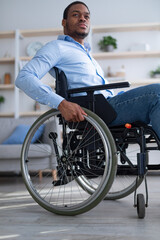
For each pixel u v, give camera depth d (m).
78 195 1.96
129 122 1.37
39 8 4.61
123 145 1.51
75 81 1.52
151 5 4.46
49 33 4.39
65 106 1.32
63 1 4.58
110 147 1.25
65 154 1.40
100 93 1.48
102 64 4.47
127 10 4.49
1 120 3.63
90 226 1.17
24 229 1.15
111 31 4.41
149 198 1.79
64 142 1.41
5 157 2.92
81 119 1.30
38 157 2.86
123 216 1.33
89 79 1.54
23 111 4.46
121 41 4.46
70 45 1.56
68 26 1.69
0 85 4.26
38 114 4.21
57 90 1.46
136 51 4.20
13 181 3.09
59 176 1.41
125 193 1.67
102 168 1.34
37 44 4.50
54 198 1.86
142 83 4.17
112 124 1.40
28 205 1.65
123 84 1.26
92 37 4.49
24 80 1.37
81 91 1.36
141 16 4.47
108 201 1.70
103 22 4.51
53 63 1.48
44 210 1.49
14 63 4.54
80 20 1.66
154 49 4.43
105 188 1.24
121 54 4.21
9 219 1.32
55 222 1.25
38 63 1.42
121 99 1.37
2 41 4.60
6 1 4.65
